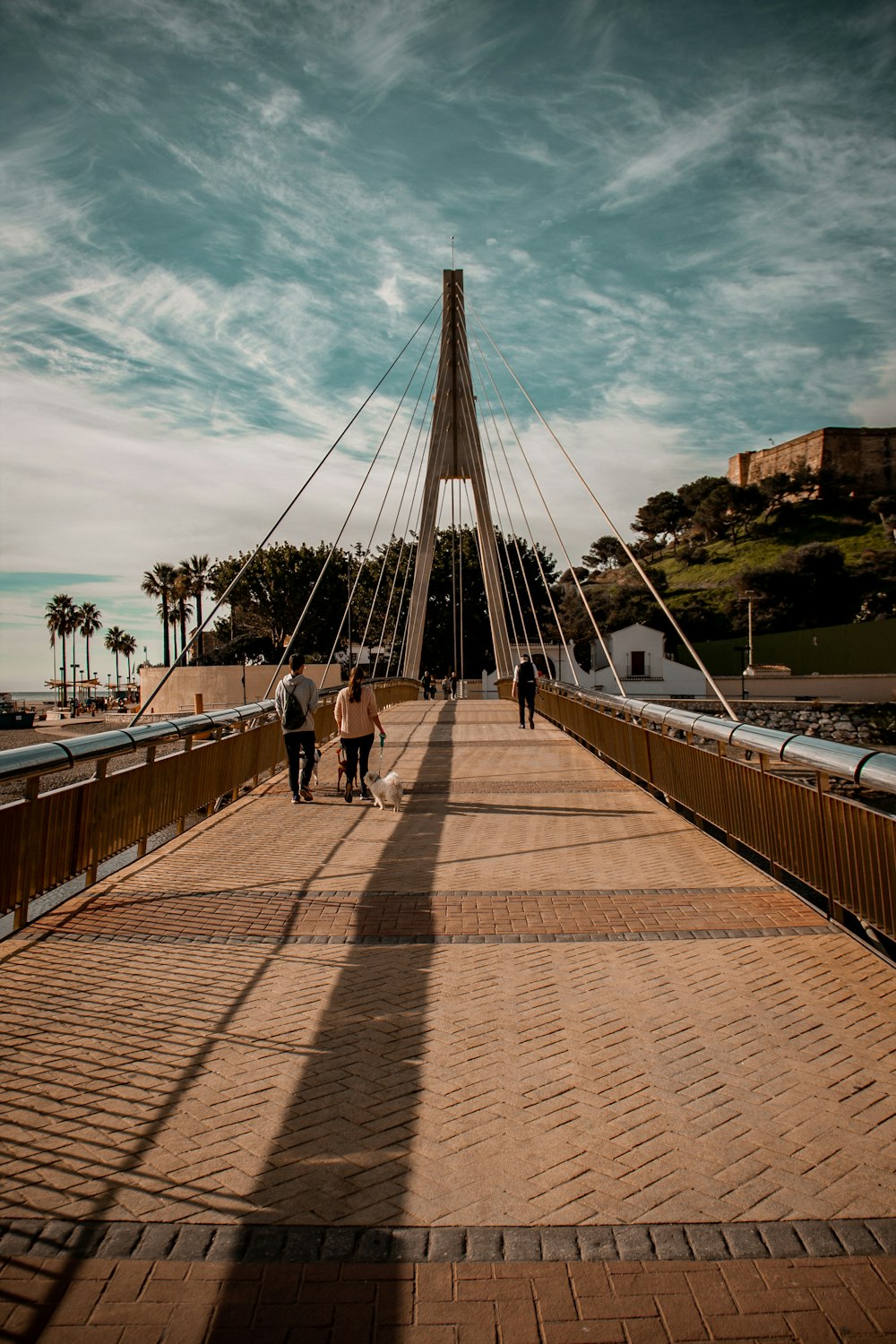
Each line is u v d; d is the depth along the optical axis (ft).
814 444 336.08
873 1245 7.41
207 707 138.31
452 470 106.73
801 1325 6.57
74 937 15.64
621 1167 8.55
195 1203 7.97
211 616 39.34
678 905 17.67
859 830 14.67
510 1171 8.48
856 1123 9.32
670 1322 6.61
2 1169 8.49
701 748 24.59
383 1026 11.87
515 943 15.37
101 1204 7.95
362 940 15.55
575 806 29.43
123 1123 9.36
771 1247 7.38
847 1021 11.94
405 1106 9.74
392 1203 7.98
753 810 19.99
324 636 197.36
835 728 151.84
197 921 16.61
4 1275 7.04
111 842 19.63
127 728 20.76
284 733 30.76
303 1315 6.66
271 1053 11.05
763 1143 8.95
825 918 16.58
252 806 29.89
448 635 192.03
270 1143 8.96
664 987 13.25
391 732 56.90
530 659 58.54
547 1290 6.93
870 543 291.17
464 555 193.67
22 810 15.58
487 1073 10.50
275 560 190.19
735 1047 11.19
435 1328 6.56
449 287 108.17
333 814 28.22
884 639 169.99
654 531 391.45
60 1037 11.51
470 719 68.03
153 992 13.07
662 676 174.29
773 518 331.36
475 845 23.45
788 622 246.68
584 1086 10.18
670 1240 7.48
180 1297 6.84
